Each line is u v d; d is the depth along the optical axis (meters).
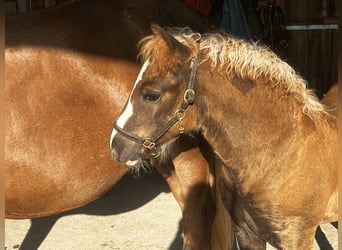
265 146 1.07
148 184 2.37
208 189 1.34
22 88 1.18
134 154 1.05
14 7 2.54
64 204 1.27
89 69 1.23
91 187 1.28
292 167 1.06
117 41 1.26
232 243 1.38
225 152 1.09
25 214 1.26
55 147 1.21
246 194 1.10
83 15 1.27
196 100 1.05
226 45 1.06
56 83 1.21
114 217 2.03
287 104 1.08
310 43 2.60
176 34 1.12
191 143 1.29
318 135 1.09
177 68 1.03
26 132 1.18
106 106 1.25
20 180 1.20
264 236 1.13
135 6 1.30
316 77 2.63
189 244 1.37
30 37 1.21
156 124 1.04
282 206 1.07
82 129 1.23
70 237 1.86
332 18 2.55
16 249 1.77
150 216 2.03
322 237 1.80
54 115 1.20
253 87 1.07
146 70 1.03
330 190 1.10
